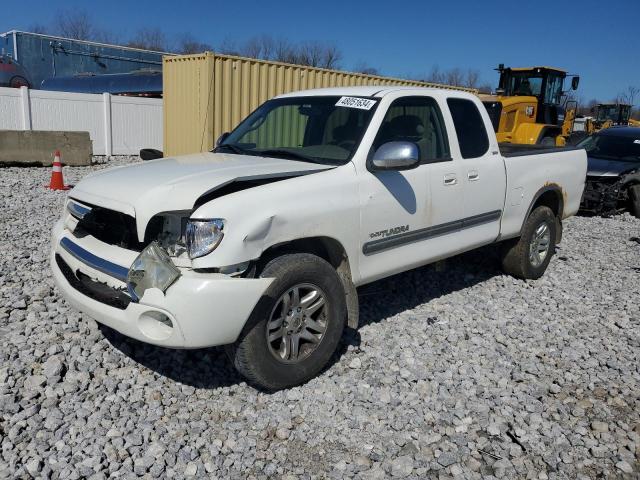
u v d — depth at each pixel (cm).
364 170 420
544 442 344
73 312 473
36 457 301
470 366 431
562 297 600
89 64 3450
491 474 316
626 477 317
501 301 576
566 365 443
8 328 441
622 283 666
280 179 382
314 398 375
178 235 343
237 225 339
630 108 2964
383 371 413
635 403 392
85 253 376
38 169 1392
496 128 1609
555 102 1753
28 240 694
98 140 1881
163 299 328
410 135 470
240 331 345
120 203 355
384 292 572
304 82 1302
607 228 1015
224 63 1167
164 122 1300
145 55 3712
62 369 384
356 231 410
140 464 304
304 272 368
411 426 352
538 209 631
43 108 1745
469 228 527
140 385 377
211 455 316
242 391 380
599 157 1209
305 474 307
